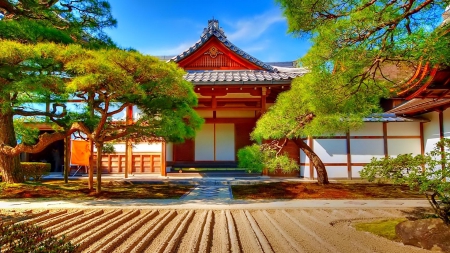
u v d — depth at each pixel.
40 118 12.77
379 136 13.19
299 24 5.57
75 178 14.42
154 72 8.02
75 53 7.62
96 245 4.91
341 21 5.05
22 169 12.05
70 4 10.55
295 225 6.35
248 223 6.53
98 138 9.95
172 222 6.66
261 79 13.34
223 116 16.56
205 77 14.09
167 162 16.50
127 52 8.06
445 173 4.70
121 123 11.70
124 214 7.25
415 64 5.30
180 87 8.55
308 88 6.32
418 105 11.71
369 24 4.84
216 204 8.41
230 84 13.24
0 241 3.82
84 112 10.91
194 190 11.15
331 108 6.56
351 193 9.88
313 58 5.74
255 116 16.47
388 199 9.06
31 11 9.74
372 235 5.61
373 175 5.47
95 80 7.34
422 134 13.10
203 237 5.43
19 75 7.86
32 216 7.08
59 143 19.02
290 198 9.32
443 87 7.75
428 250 4.81
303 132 9.30
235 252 4.63
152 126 9.43
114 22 11.30
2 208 7.83
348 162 13.15
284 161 9.71
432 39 4.29
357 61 5.15
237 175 14.83
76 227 5.96
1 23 8.19
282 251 4.74
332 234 5.65
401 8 4.92
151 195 10.00
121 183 12.96
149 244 5.13
